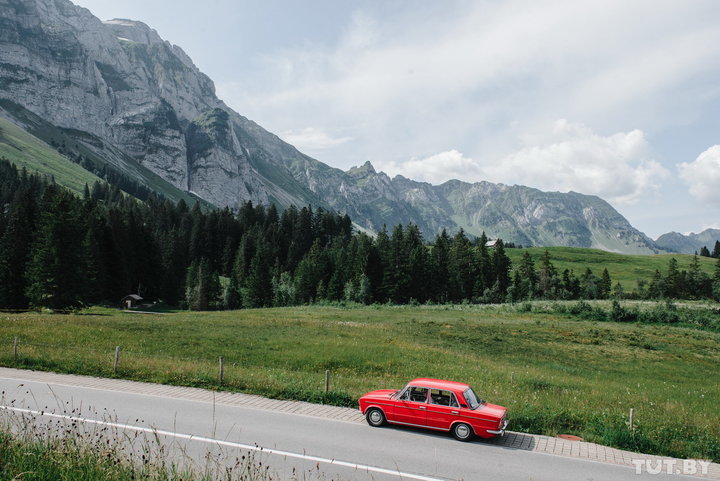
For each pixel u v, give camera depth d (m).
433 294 115.56
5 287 73.44
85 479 8.53
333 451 12.98
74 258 69.25
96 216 93.31
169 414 15.76
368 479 11.08
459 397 14.98
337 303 96.81
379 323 59.22
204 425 14.75
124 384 20.00
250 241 149.75
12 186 176.12
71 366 22.06
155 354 28.69
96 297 87.06
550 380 29.17
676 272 135.00
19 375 20.55
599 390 27.02
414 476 11.41
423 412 15.12
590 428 16.08
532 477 11.72
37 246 69.69
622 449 14.54
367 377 26.08
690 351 51.31
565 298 124.00
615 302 75.69
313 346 36.09
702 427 17.11
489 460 12.86
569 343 51.53
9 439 9.93
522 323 65.25
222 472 10.66
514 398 20.89
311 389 19.62
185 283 124.44
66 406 16.12
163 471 9.01
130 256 104.19
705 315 73.12
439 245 131.62
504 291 123.81
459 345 44.88
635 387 30.33
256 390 19.72
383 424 15.90
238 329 44.84
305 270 118.12
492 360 38.44
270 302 114.31
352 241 149.38
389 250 115.31
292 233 182.50
